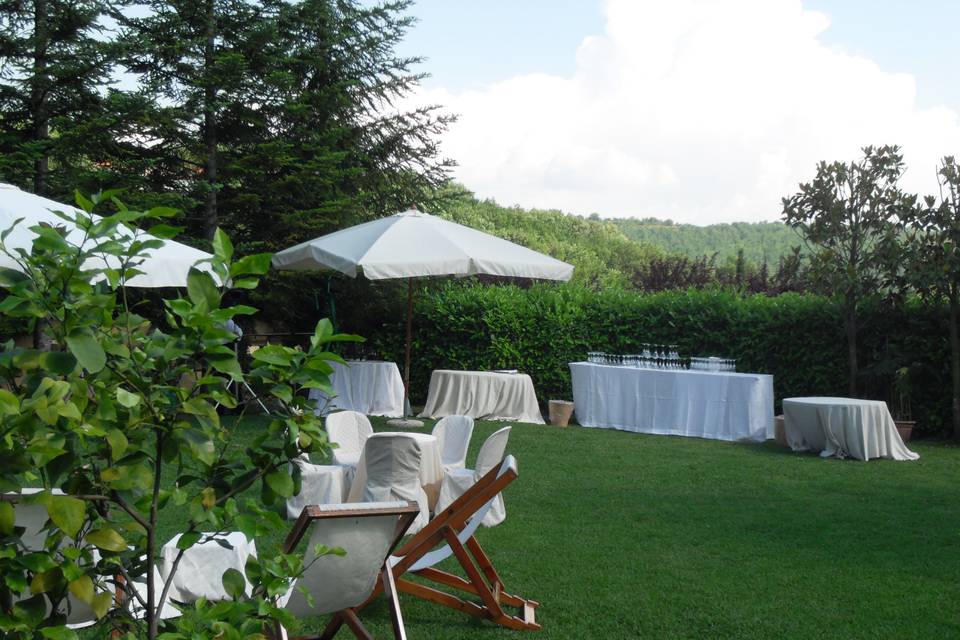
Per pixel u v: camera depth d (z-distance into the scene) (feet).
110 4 47.37
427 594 15.25
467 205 138.31
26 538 11.27
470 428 25.23
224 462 7.00
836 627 15.06
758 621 15.26
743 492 26.99
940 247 38.34
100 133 44.80
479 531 21.56
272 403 30.76
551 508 24.23
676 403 40.50
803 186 41.14
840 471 31.09
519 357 48.52
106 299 6.15
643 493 26.50
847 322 41.14
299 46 52.90
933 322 40.09
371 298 50.90
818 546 20.52
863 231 40.29
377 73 55.83
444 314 49.80
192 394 6.57
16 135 45.85
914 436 40.78
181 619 6.35
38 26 45.19
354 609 12.66
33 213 20.85
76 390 5.87
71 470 6.18
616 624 15.10
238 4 49.96
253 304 50.70
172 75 48.60
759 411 38.68
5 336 31.32
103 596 6.20
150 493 7.05
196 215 51.03
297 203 51.93
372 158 55.36
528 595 16.61
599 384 42.93
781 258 74.28
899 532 22.04
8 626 5.58
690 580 17.63
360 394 43.09
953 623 15.33
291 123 52.34
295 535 10.84
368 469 20.84
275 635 11.33
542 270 38.88
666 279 76.54
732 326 44.55
